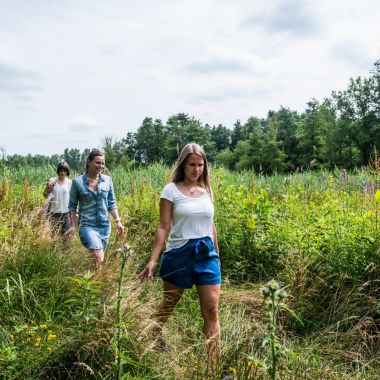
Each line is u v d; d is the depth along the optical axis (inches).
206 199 154.3
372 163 306.5
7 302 165.0
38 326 148.3
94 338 132.3
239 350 142.7
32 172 462.3
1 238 198.1
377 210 208.7
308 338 167.2
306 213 244.7
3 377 124.1
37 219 233.6
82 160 487.8
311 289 187.8
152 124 4055.1
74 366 129.0
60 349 133.3
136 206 304.8
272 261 233.8
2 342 140.3
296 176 506.0
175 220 151.9
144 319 143.9
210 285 146.2
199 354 135.0
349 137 2512.3
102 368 126.3
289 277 199.8
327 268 199.3
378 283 186.4
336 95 2655.0
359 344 160.7
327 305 188.2
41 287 178.2
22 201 254.7
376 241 193.9
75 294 169.9
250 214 248.1
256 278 229.6
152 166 493.7
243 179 484.7
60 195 288.4
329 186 345.7
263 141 3265.3
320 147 2886.3
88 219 218.1
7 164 460.8
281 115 3998.5
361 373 141.1
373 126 2456.9
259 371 123.2
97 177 223.5
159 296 190.5
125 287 162.4
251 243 241.4
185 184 155.9
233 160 3511.3
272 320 91.2
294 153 3440.0
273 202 309.3
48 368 128.8
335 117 2677.2
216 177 301.7
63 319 155.8
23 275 181.6
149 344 138.2
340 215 226.1
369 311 175.5
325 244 210.1
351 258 197.8
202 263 147.9
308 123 3100.4
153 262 151.7
